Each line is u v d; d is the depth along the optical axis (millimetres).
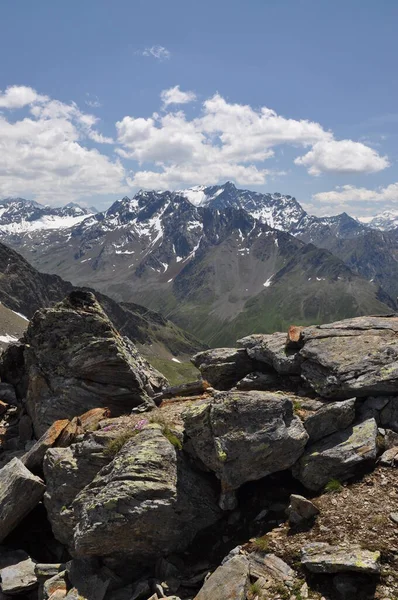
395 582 12758
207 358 27641
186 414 19047
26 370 29375
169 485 17047
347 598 12750
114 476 17422
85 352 26297
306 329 23734
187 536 17125
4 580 17797
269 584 13719
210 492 18141
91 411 24250
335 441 18016
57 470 19641
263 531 16328
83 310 27516
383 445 17859
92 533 16297
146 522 16391
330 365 20172
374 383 19047
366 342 21062
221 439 17578
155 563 17047
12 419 29422
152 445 18359
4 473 20812
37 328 27547
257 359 25125
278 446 17344
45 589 16359
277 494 17875
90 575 16578
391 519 14758
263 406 17859
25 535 21062
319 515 15703
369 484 16547
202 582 15438
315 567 13523
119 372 26203
